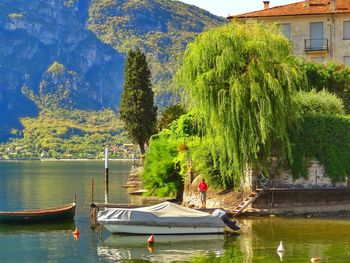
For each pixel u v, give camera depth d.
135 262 35.03
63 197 89.81
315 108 57.03
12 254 38.31
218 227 43.62
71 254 37.91
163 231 43.75
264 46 50.47
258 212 51.66
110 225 44.31
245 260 34.62
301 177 53.97
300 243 39.47
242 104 49.94
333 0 77.56
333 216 51.97
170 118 99.19
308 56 77.75
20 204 79.50
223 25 52.69
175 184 72.69
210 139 52.25
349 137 55.25
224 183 55.47
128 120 102.94
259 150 52.06
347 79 64.69
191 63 51.50
